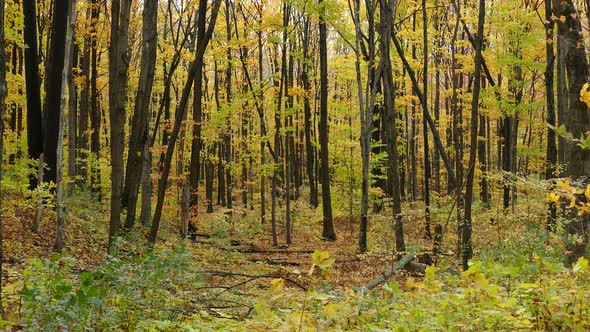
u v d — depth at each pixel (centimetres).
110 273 527
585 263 355
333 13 1595
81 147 2439
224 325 433
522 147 2092
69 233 1194
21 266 850
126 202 1544
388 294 505
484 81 2441
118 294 500
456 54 2009
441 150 1459
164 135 2066
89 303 393
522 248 743
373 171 2527
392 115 1432
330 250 1711
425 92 1495
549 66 1540
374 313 448
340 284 1094
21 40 1320
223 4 2442
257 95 1936
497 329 365
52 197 1120
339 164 2359
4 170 1225
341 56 2361
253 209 2986
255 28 1697
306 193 3459
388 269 1053
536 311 367
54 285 376
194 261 1158
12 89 1703
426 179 1669
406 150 2883
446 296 441
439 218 1552
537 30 1762
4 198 1089
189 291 717
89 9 2064
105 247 1212
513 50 1734
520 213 1224
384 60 1462
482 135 2369
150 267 598
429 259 1244
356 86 2731
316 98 3092
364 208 1588
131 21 2266
